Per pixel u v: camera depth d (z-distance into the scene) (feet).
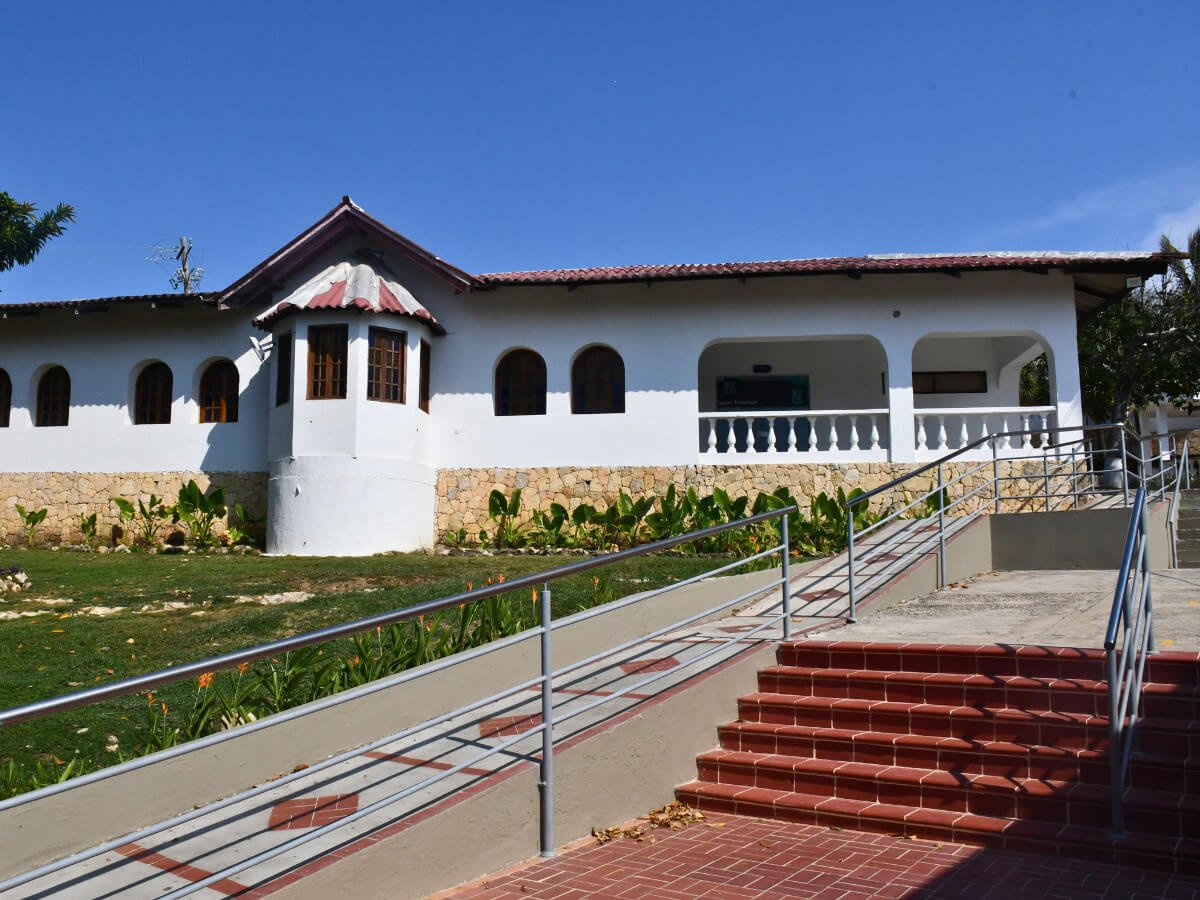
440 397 57.67
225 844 16.10
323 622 32.24
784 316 55.67
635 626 29.89
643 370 56.34
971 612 29.32
